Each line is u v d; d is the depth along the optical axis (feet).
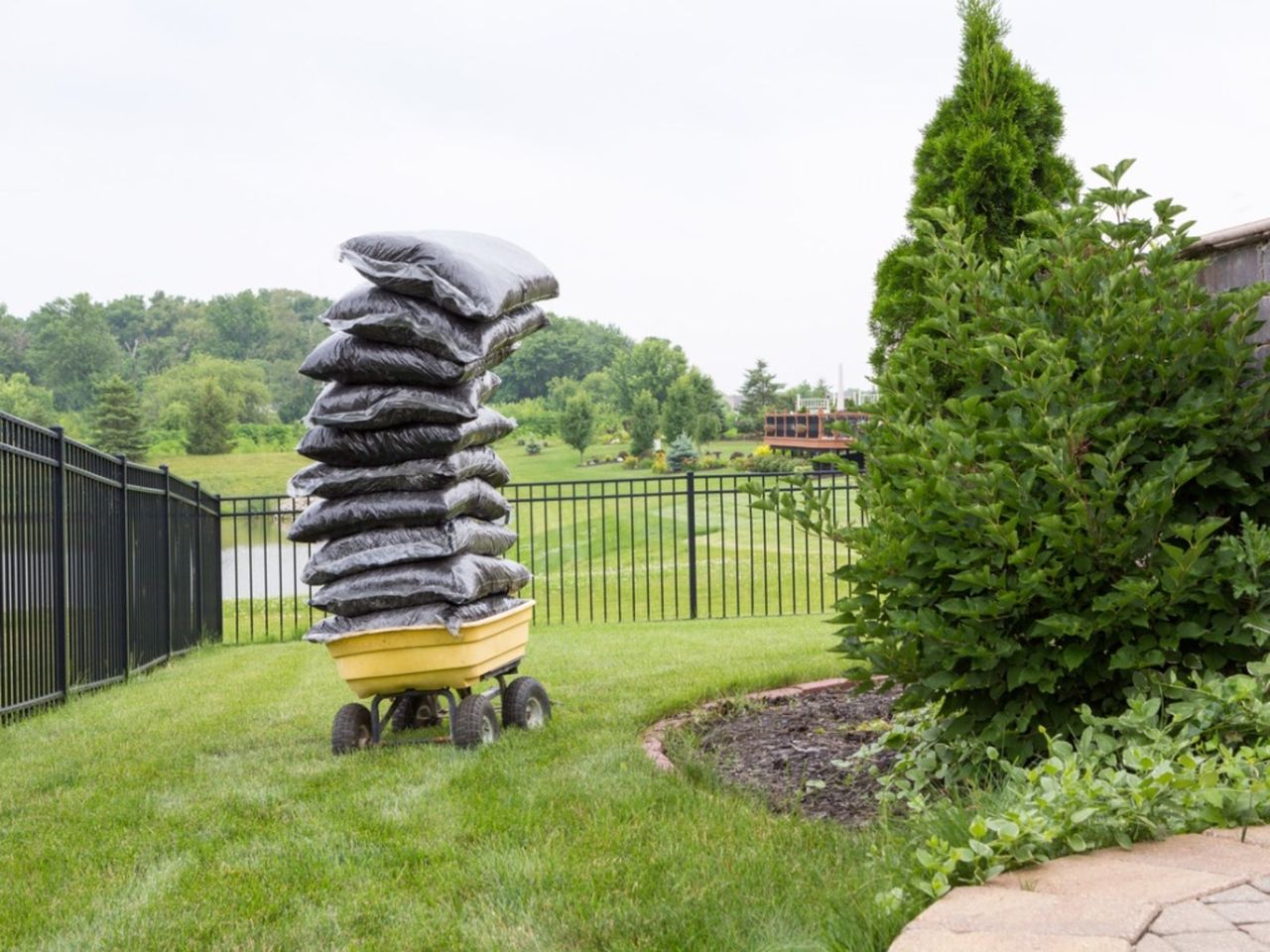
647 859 11.59
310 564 18.17
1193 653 12.61
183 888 11.59
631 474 238.48
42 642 26.63
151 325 498.28
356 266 17.47
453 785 15.48
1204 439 12.71
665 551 81.82
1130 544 12.02
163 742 20.44
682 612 50.34
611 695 22.15
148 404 400.67
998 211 26.86
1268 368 13.12
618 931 9.64
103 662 30.89
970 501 12.70
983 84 27.71
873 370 28.07
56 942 10.08
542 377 502.79
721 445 288.92
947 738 13.42
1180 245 13.74
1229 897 7.66
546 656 29.71
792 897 9.86
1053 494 12.60
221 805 15.03
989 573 12.44
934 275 15.07
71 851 13.16
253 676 31.01
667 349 396.57
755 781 15.39
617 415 390.83
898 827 12.05
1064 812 9.23
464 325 17.97
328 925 10.34
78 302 437.58
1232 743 11.34
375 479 18.03
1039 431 12.60
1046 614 12.77
